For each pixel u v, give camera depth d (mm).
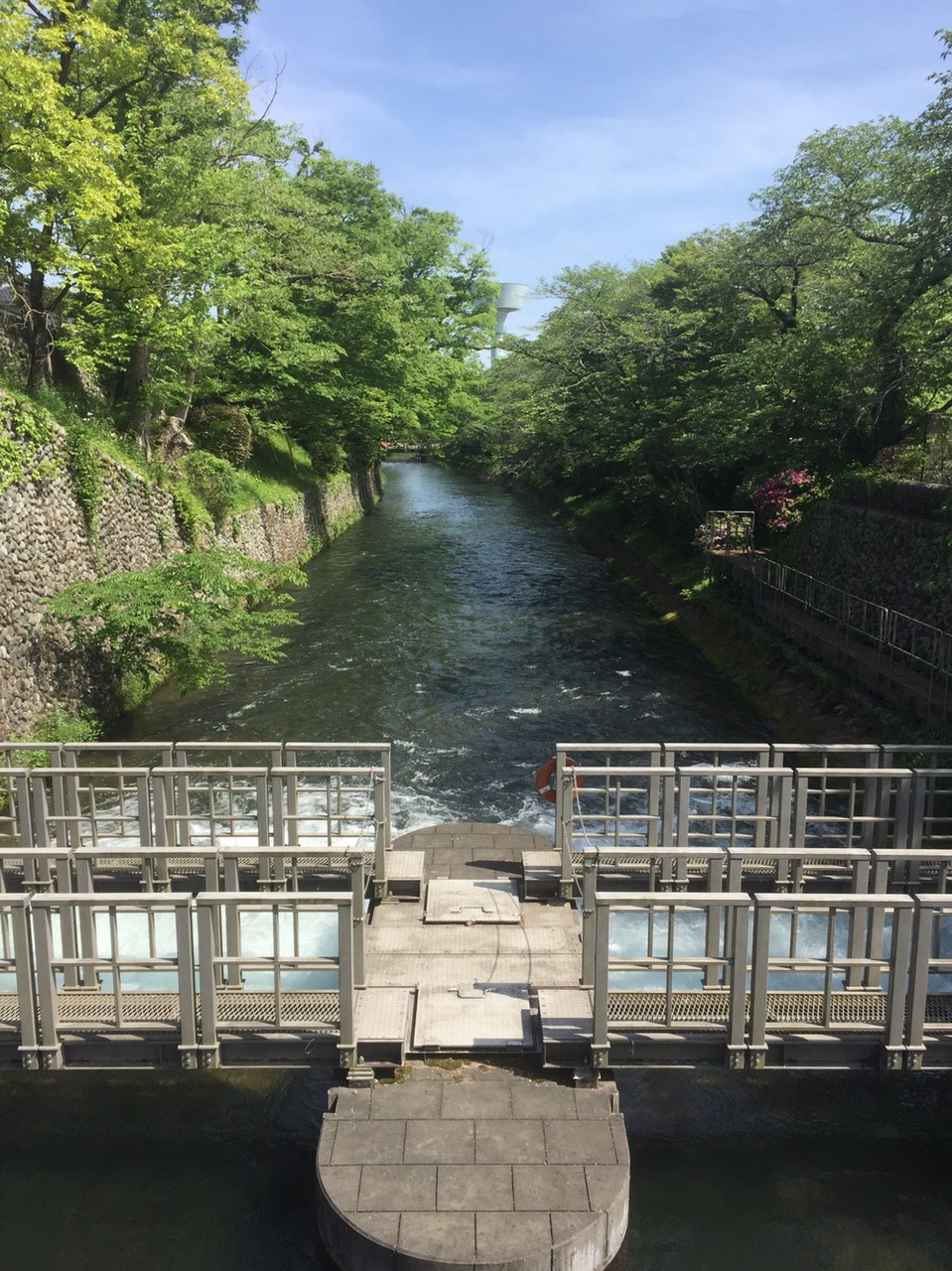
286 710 16781
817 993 6539
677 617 23922
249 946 8602
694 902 5863
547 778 9742
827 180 19156
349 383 34688
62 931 6668
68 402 18812
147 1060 6164
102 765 13859
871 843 8859
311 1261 5605
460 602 26375
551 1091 5918
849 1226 6047
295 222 28469
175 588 15609
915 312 17188
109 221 17484
